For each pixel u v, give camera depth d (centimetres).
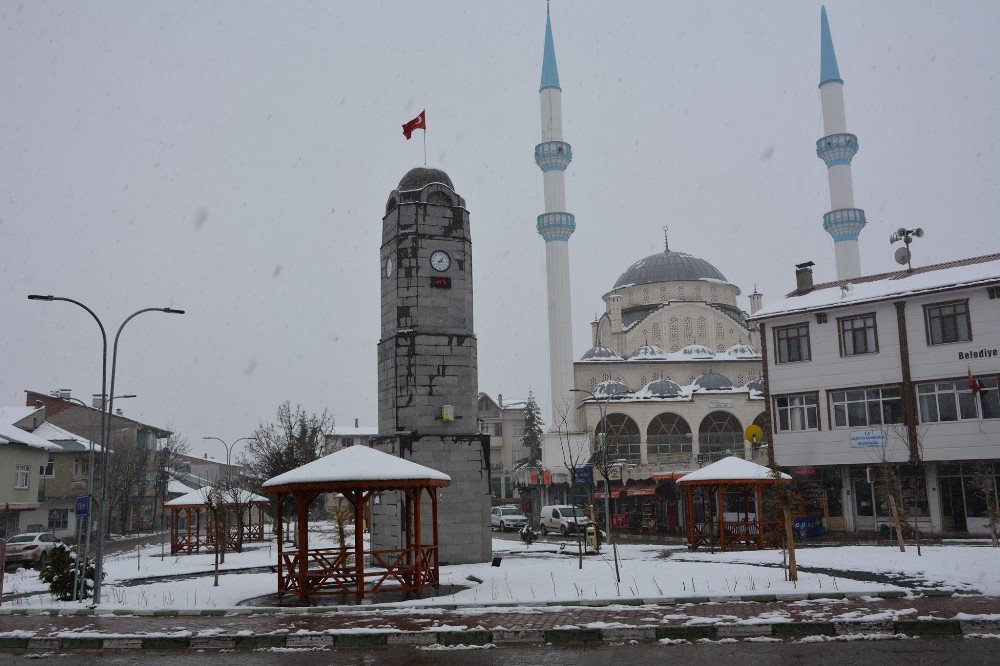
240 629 1623
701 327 8638
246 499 4259
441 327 3062
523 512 6625
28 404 6750
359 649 1465
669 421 7269
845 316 4022
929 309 3772
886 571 2200
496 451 8781
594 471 5622
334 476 1994
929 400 3741
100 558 2195
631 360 8125
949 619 1475
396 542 2911
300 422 5747
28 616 1964
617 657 1321
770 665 1224
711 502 3388
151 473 7562
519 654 1372
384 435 3075
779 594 1778
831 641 1396
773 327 4272
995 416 3550
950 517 3678
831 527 4006
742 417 6900
